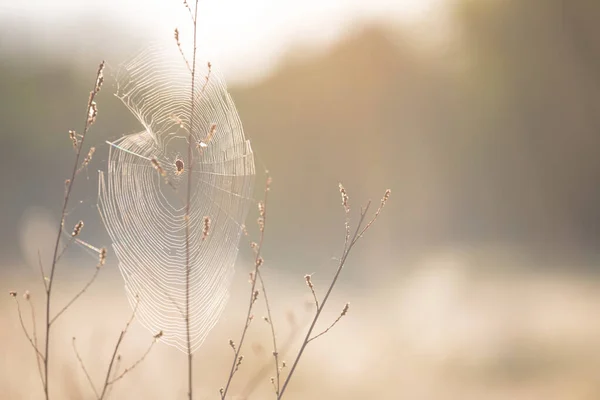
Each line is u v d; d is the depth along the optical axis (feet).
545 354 33.94
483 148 105.50
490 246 87.66
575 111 98.37
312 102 101.24
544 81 99.30
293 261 75.15
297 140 100.53
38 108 96.89
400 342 35.24
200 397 20.63
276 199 99.50
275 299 39.04
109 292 40.24
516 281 59.41
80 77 96.84
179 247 12.79
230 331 29.76
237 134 12.63
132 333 26.58
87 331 25.21
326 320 42.06
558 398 28.58
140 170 12.48
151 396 19.40
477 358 33.22
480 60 103.24
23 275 43.01
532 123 101.30
